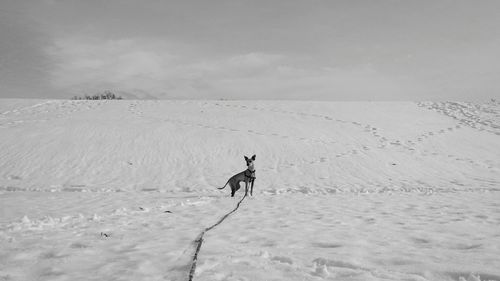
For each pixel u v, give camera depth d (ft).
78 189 59.36
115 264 15.97
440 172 70.90
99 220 29.32
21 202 42.50
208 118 110.93
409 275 13.53
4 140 87.20
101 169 72.49
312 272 14.21
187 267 15.15
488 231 22.91
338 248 18.39
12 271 15.37
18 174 69.21
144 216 31.63
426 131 102.27
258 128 101.24
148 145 86.43
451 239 20.34
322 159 79.15
